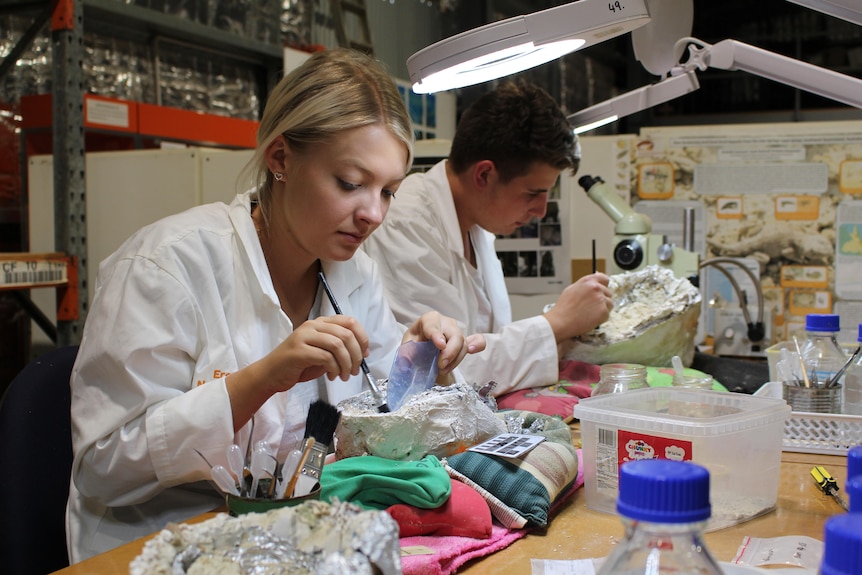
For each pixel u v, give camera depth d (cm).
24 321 272
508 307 198
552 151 170
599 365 168
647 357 166
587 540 87
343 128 113
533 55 114
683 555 50
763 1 400
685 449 90
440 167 188
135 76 285
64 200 212
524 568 80
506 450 97
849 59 388
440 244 178
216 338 118
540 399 152
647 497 48
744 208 230
